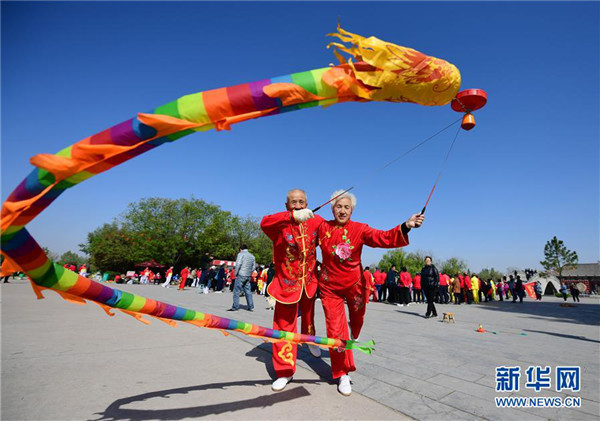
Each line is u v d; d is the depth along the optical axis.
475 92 1.86
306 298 3.29
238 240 48.12
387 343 4.76
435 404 2.53
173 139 1.58
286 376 2.82
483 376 3.23
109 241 43.22
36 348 3.74
